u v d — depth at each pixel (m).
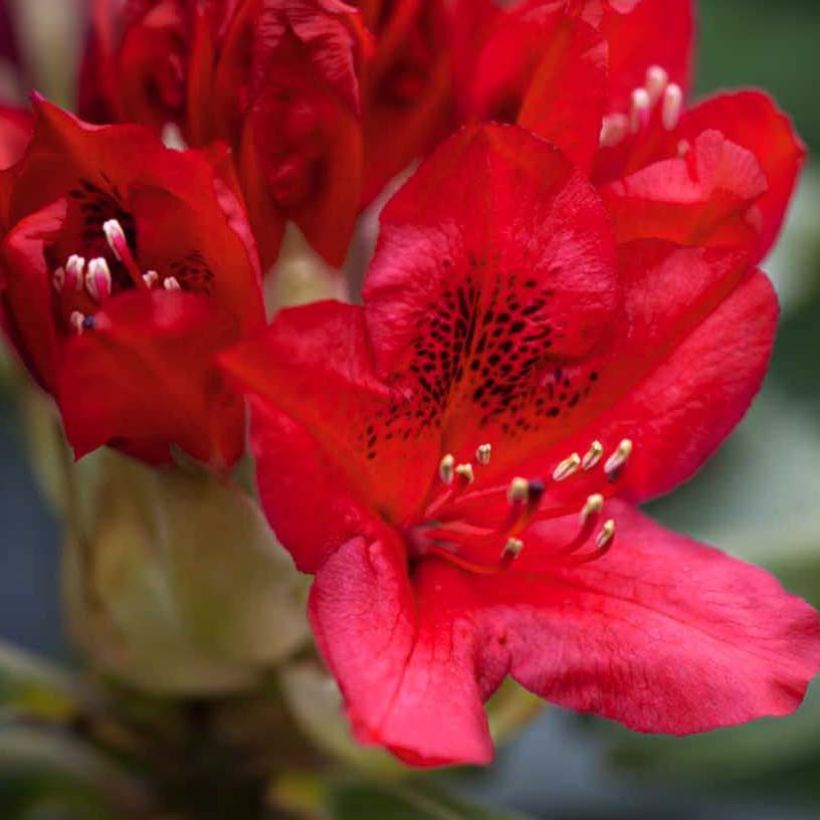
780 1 0.53
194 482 0.38
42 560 0.52
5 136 0.39
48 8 0.44
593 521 0.38
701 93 0.54
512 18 0.38
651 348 0.38
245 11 0.37
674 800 0.50
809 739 0.45
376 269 0.37
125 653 0.41
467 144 0.37
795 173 0.40
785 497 0.48
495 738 0.40
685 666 0.37
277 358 0.36
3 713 0.43
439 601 0.38
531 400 0.39
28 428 0.44
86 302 0.37
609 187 0.38
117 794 0.43
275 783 0.43
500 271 0.38
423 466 0.38
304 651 0.40
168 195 0.36
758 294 0.38
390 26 0.38
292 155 0.38
